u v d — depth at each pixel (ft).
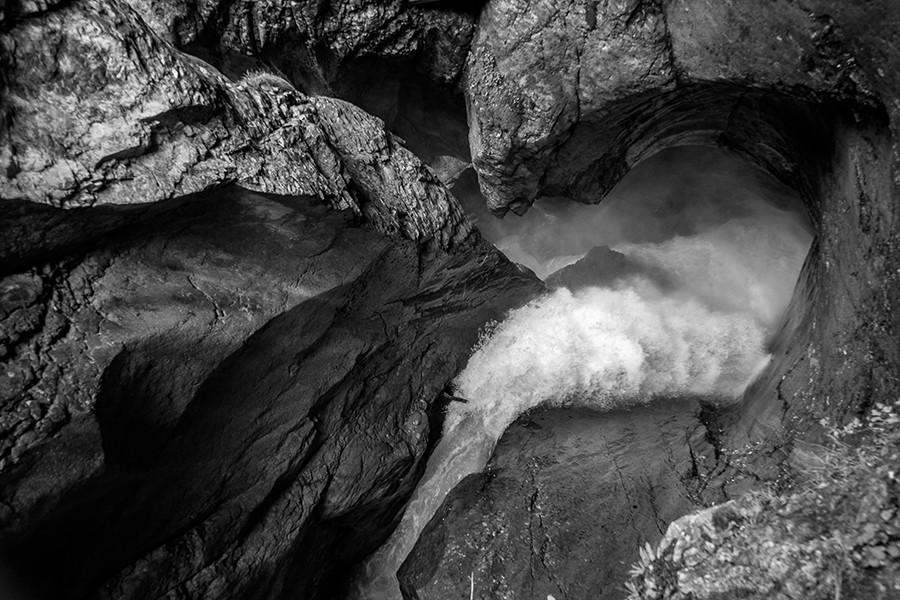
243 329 12.12
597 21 16.40
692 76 15.71
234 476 13.30
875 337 10.90
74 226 9.48
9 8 8.55
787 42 12.73
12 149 8.55
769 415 14.06
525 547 14.75
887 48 10.40
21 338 8.87
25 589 9.33
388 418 17.90
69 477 8.88
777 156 17.43
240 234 12.54
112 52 9.55
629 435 17.51
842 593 8.31
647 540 13.53
